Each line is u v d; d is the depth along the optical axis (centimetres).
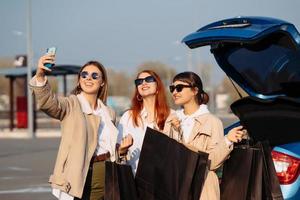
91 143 567
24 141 3005
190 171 537
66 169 553
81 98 586
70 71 3164
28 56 3372
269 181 536
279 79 585
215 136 566
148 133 546
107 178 539
